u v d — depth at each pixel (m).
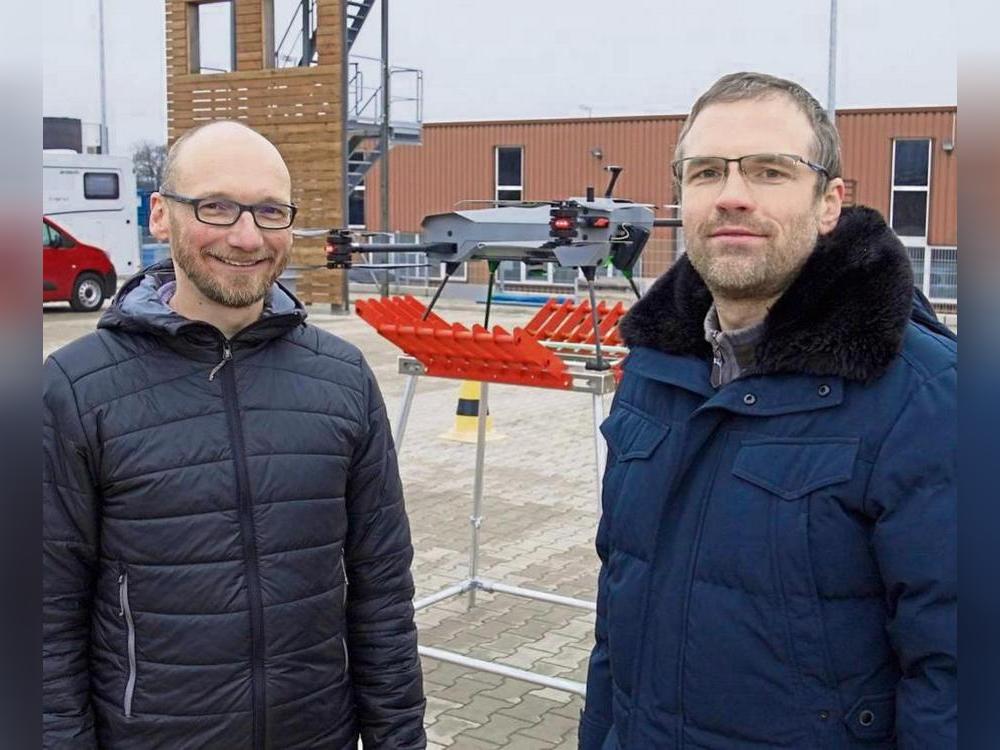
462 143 24.97
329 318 17.83
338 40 17.48
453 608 5.14
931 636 1.60
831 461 1.68
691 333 1.91
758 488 1.74
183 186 2.00
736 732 1.75
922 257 18.16
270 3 18.34
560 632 4.85
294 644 2.04
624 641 1.90
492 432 9.46
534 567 5.78
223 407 2.03
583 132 23.75
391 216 25.86
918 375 1.67
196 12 18.77
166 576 1.96
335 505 2.12
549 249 4.21
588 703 2.13
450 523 6.61
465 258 4.43
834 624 1.69
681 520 1.83
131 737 1.96
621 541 1.93
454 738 3.81
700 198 1.80
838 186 1.84
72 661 1.98
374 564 2.26
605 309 4.81
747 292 1.79
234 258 2.00
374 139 20.83
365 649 2.27
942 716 1.59
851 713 1.70
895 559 1.62
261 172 2.02
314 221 18.03
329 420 2.12
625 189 23.45
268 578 2.01
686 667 1.79
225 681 1.98
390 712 2.26
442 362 4.29
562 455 8.55
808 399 1.72
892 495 1.63
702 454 1.83
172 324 1.98
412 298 4.68
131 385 1.99
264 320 2.08
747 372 1.78
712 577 1.77
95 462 1.95
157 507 1.95
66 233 18.17
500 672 4.03
